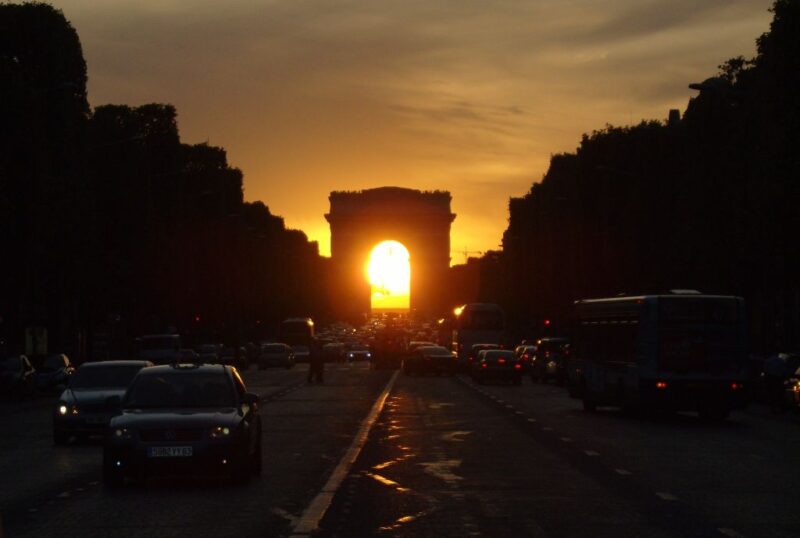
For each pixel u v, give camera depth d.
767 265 59.44
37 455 31.06
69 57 71.38
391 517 19.05
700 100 66.38
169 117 104.06
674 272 68.38
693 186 66.75
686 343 42.84
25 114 62.78
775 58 51.28
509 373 77.62
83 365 35.75
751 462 27.73
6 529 18.23
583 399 49.56
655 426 40.44
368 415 45.66
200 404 24.31
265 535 17.44
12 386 65.25
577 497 21.39
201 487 23.38
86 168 72.88
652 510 19.72
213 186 121.88
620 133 87.06
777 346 69.81
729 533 17.31
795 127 51.19
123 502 21.23
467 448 31.38
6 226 63.66
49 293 71.44
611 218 85.25
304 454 30.16
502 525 18.16
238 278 126.19
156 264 90.38
